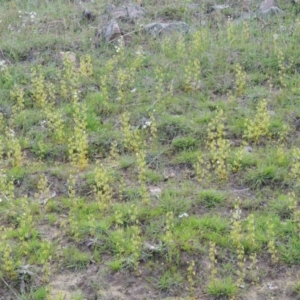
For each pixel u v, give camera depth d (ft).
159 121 27.12
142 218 22.02
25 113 28.48
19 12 37.24
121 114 27.96
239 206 22.44
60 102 29.48
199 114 27.48
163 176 24.31
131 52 32.91
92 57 32.76
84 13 36.73
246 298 18.93
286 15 35.27
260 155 24.75
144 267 20.11
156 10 37.14
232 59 31.35
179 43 31.96
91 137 26.61
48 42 33.99
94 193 23.48
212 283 19.24
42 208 22.99
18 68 31.89
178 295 19.24
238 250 20.11
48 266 20.16
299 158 23.56
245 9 36.73
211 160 24.75
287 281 19.47
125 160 25.02
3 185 23.43
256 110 27.48
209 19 35.81
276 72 30.35
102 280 19.83
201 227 21.34
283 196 22.53
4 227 21.77
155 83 30.04
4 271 20.01
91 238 21.21
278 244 20.45
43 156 25.91
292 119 26.78
